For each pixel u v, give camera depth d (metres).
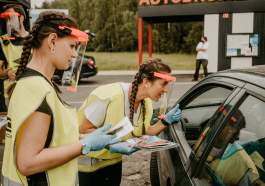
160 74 2.40
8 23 4.30
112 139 1.71
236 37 15.23
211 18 15.41
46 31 1.55
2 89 4.79
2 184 1.73
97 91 2.47
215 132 2.11
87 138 1.63
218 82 2.43
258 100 1.83
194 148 2.34
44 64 1.59
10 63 4.25
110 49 56.62
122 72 19.47
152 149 2.03
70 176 1.68
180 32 54.06
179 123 3.03
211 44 15.49
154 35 54.38
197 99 2.94
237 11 15.09
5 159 1.64
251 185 1.72
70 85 1.96
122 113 2.45
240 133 1.92
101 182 2.68
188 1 15.58
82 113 2.47
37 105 1.50
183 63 31.25
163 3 16.03
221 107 2.16
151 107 2.66
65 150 1.57
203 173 2.07
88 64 13.62
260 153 1.75
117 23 57.28
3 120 2.55
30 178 1.58
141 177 4.52
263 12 14.86
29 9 7.67
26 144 1.50
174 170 2.51
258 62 15.16
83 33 1.62
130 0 61.12
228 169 1.88
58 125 1.59
